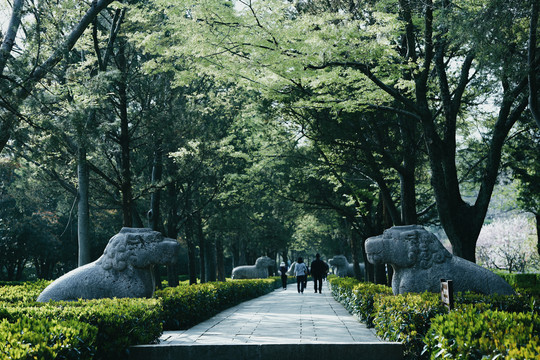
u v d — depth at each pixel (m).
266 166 19.86
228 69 11.58
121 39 15.55
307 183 20.09
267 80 11.44
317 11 12.30
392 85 13.00
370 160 13.87
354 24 9.92
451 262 9.49
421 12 11.46
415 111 11.63
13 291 11.01
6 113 9.97
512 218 41.06
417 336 6.59
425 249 9.52
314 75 10.99
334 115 13.41
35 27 10.27
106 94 12.52
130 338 6.86
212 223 24.41
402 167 13.54
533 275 20.69
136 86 14.64
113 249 9.42
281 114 14.20
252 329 9.90
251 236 32.16
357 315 11.48
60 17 10.87
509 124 12.12
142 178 15.76
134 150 17.75
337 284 18.20
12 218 28.67
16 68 10.01
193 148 16.30
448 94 12.36
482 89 13.15
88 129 10.77
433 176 11.84
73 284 9.19
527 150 17.44
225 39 10.71
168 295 10.15
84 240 13.82
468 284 9.27
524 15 9.65
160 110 15.20
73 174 15.58
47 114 10.62
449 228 11.86
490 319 4.90
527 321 4.73
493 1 9.09
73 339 5.01
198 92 19.58
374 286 11.90
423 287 9.36
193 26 10.85
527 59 10.29
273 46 10.48
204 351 6.86
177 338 8.67
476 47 9.32
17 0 10.19
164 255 9.41
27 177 19.02
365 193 17.56
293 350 6.87
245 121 20.67
